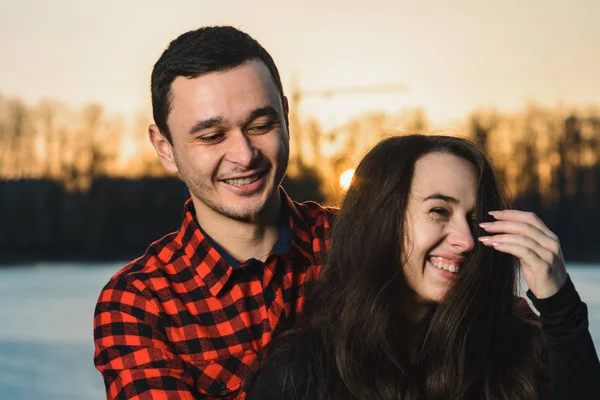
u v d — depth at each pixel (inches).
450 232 113.2
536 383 117.5
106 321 125.6
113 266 1400.1
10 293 843.4
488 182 115.8
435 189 113.0
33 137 1660.9
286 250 129.4
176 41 126.3
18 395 369.1
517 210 113.3
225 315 126.4
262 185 124.7
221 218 127.4
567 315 109.7
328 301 119.4
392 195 114.7
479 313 114.9
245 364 125.4
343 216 119.6
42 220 1647.4
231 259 127.6
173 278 128.1
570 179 1530.5
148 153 1652.3
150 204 1644.9
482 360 115.3
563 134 1537.9
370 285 114.7
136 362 122.6
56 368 433.4
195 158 123.8
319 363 114.6
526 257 110.1
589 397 109.3
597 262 1365.7
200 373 124.3
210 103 121.1
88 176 1662.2
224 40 123.3
